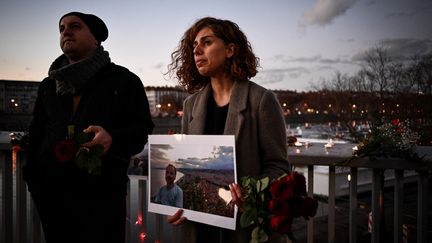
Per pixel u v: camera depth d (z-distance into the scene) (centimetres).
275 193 92
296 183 92
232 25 138
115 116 164
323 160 176
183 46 157
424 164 153
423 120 1867
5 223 252
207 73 140
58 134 162
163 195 144
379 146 159
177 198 140
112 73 170
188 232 148
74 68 160
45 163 162
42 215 161
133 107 170
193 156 136
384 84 2472
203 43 138
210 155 131
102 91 164
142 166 193
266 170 130
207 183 132
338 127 3078
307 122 5184
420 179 169
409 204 1116
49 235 162
